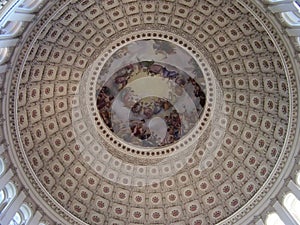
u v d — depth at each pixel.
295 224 26.25
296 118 28.25
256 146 31.67
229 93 33.34
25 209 28.88
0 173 26.81
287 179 28.50
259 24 28.12
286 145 28.89
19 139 29.12
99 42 32.50
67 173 32.66
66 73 32.47
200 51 32.97
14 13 22.53
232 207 31.41
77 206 32.09
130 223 32.88
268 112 31.05
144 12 31.69
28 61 28.92
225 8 29.48
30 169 29.84
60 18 28.86
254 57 30.70
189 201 33.16
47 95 31.86
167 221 32.78
